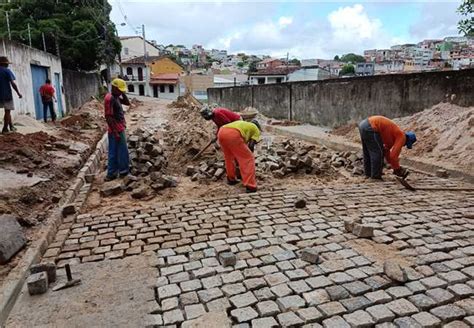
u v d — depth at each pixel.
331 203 5.32
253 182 5.96
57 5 25.44
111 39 29.00
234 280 3.28
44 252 3.95
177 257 3.76
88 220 4.88
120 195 5.97
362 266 3.47
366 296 3.00
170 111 20.62
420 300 2.94
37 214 4.82
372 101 11.23
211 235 4.29
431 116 8.99
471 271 3.35
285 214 4.90
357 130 10.88
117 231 4.50
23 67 11.48
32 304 3.03
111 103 6.50
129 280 3.35
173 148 8.62
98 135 11.83
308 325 2.69
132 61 48.53
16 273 3.37
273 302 2.95
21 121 9.86
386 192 5.84
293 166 6.98
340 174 7.10
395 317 2.76
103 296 3.11
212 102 26.59
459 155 7.20
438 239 4.03
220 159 7.61
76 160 7.65
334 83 12.89
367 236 4.09
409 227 4.37
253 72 43.59
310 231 4.32
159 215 5.01
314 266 3.49
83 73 22.69
